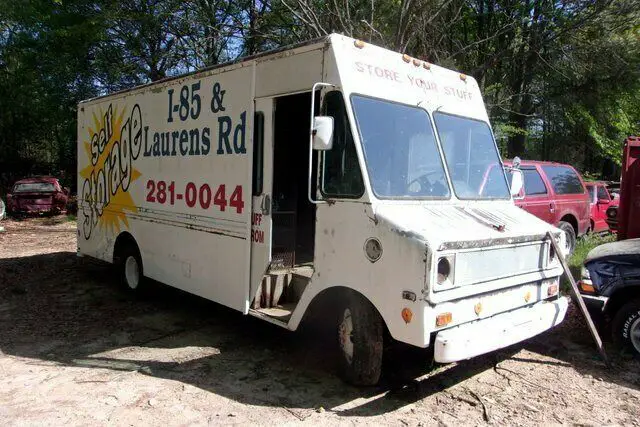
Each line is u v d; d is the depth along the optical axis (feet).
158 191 22.59
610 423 13.28
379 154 14.66
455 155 17.15
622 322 17.26
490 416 13.53
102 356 17.71
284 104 18.84
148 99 23.21
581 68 61.16
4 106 78.33
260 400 14.32
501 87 58.65
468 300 13.52
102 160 27.17
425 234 12.73
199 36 59.52
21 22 68.69
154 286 24.93
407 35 42.34
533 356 17.72
